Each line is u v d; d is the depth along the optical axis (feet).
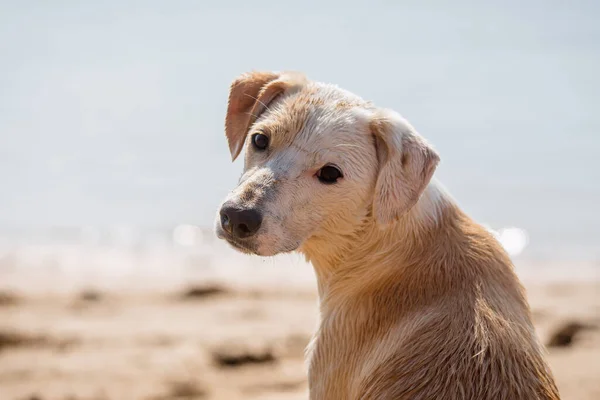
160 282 43.19
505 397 13.35
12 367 27.99
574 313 34.19
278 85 16.97
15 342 30.91
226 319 34.71
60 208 61.98
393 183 14.96
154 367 27.94
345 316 15.60
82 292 39.42
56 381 26.86
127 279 44.09
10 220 59.06
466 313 14.39
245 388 26.86
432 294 14.89
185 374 27.45
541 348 14.62
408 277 15.25
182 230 57.11
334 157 15.26
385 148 15.49
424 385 13.78
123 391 26.03
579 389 22.45
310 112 15.69
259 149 15.94
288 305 37.83
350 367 15.29
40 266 47.44
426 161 14.94
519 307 14.90
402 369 14.14
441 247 15.37
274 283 42.96
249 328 33.06
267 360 29.60
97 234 55.83
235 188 15.53
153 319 34.68
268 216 14.90
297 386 27.04
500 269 15.24
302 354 30.32
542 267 48.65
